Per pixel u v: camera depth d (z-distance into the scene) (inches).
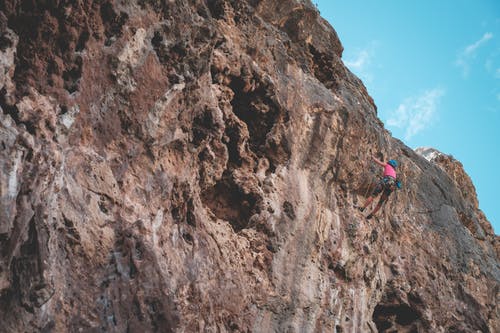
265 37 448.8
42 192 255.4
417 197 599.2
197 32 352.5
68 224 267.7
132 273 283.3
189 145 356.8
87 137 295.9
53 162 265.3
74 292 260.7
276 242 394.3
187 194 341.7
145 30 324.8
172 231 324.8
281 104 428.1
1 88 260.7
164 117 332.8
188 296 311.4
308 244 411.8
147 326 275.6
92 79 300.2
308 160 441.7
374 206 504.4
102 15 307.4
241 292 353.4
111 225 288.0
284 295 382.0
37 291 241.3
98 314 264.2
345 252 440.1
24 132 255.3
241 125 405.7
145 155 323.3
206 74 366.9
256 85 422.9
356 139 477.4
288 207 410.6
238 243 374.9
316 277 408.2
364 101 547.5
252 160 416.8
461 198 682.8
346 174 470.6
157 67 330.0
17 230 238.8
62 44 291.0
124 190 304.8
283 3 505.0
